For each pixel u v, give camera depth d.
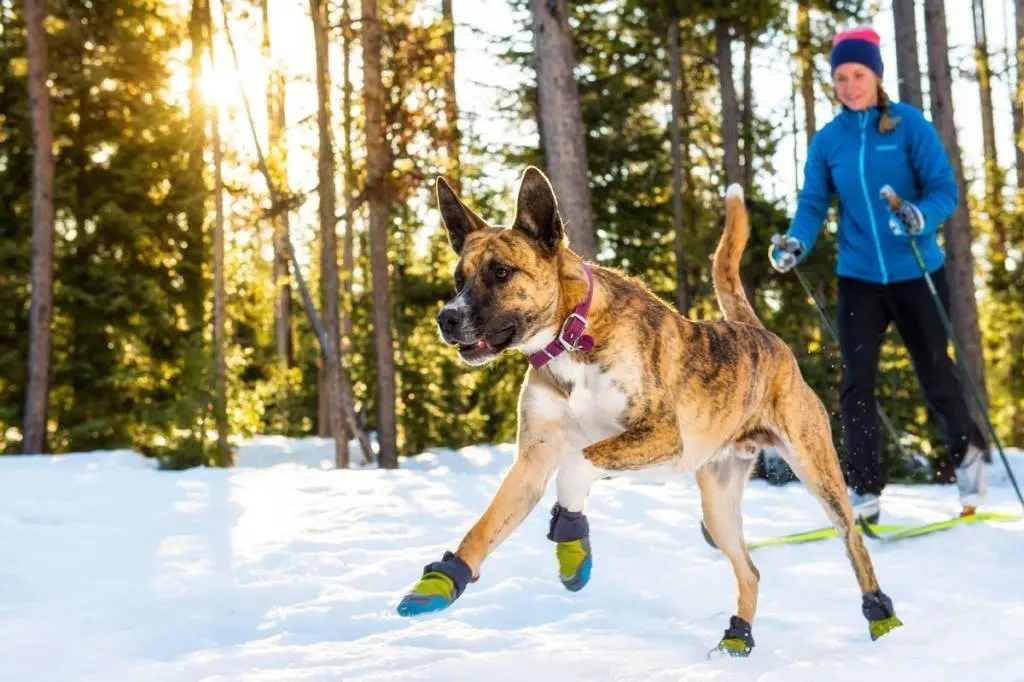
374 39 15.79
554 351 3.49
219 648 3.89
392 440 16.42
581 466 3.60
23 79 17.77
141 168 17.80
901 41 13.90
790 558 5.15
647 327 3.59
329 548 5.67
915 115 5.67
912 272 5.76
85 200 17.69
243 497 7.77
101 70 17.20
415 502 7.29
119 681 3.37
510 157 17.39
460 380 20.38
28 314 17.84
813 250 14.80
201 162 18.45
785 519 6.34
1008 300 20.75
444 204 3.72
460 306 3.40
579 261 3.61
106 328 17.86
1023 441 23.95
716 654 3.49
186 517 6.88
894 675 2.74
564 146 12.07
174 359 18.27
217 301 17.25
